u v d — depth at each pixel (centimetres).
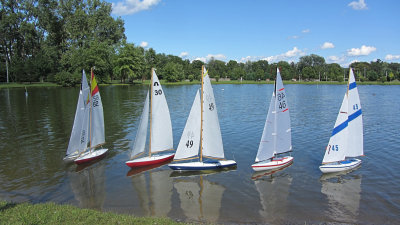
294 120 5034
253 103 7650
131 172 2667
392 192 2197
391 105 7150
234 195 2173
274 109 2702
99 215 1628
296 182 2414
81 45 13450
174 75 18025
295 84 19038
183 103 7531
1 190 2259
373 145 3394
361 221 1792
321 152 3183
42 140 3722
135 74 14462
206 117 2705
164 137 2961
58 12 13225
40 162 2914
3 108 6431
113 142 3662
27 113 5769
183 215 1864
